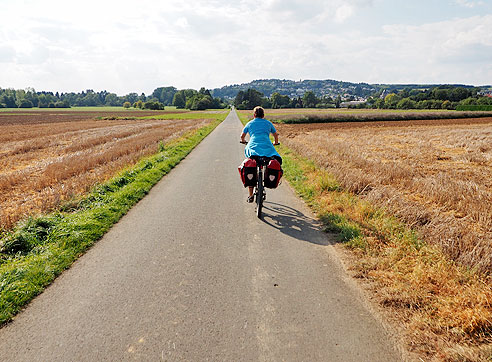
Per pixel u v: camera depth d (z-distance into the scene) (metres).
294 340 2.41
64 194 6.61
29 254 3.91
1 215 5.40
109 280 3.35
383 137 21.64
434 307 2.72
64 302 2.96
